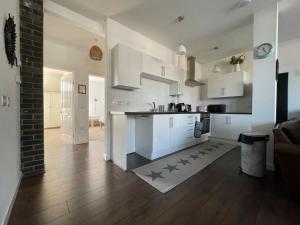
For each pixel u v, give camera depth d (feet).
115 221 4.34
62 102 15.66
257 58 8.45
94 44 13.07
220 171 7.86
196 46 13.24
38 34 7.18
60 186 6.18
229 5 7.97
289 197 5.47
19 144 6.59
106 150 9.33
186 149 12.01
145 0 7.64
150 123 9.73
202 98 18.43
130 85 9.45
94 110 28.48
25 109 6.81
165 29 10.46
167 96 14.16
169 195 5.66
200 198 5.49
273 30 7.93
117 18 9.21
